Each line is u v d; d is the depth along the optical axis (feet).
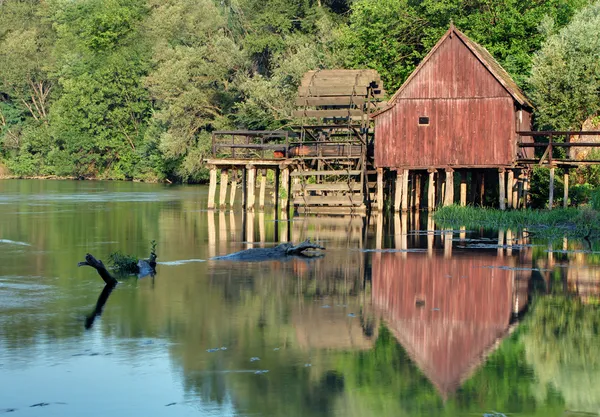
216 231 208.23
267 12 410.52
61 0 552.00
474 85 235.20
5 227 216.74
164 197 339.36
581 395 82.94
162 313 113.29
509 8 295.07
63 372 88.48
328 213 256.93
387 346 98.48
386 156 241.76
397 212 242.78
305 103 255.09
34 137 527.40
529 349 97.66
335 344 99.04
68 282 135.33
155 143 456.45
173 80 401.08
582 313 114.42
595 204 219.41
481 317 112.16
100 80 489.26
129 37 494.18
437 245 178.40
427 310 115.85
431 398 82.02
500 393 83.46
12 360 92.17
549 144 225.15
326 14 402.31
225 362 91.97
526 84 283.18
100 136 495.00
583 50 255.91
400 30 323.78
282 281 136.05
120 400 80.94
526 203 243.40
